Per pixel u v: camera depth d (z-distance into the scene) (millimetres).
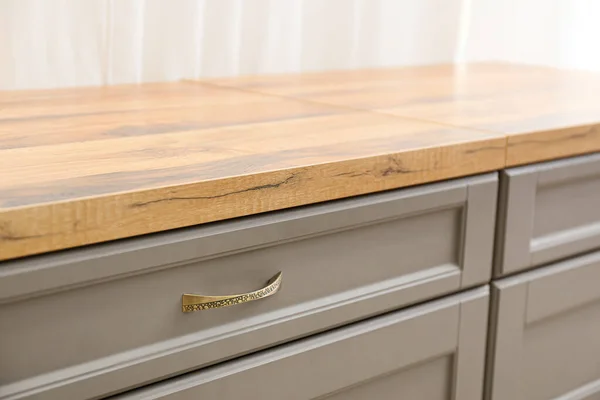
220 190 723
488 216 979
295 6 1591
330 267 849
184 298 738
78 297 677
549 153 1017
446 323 971
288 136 916
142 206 678
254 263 785
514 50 2025
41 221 626
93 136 887
